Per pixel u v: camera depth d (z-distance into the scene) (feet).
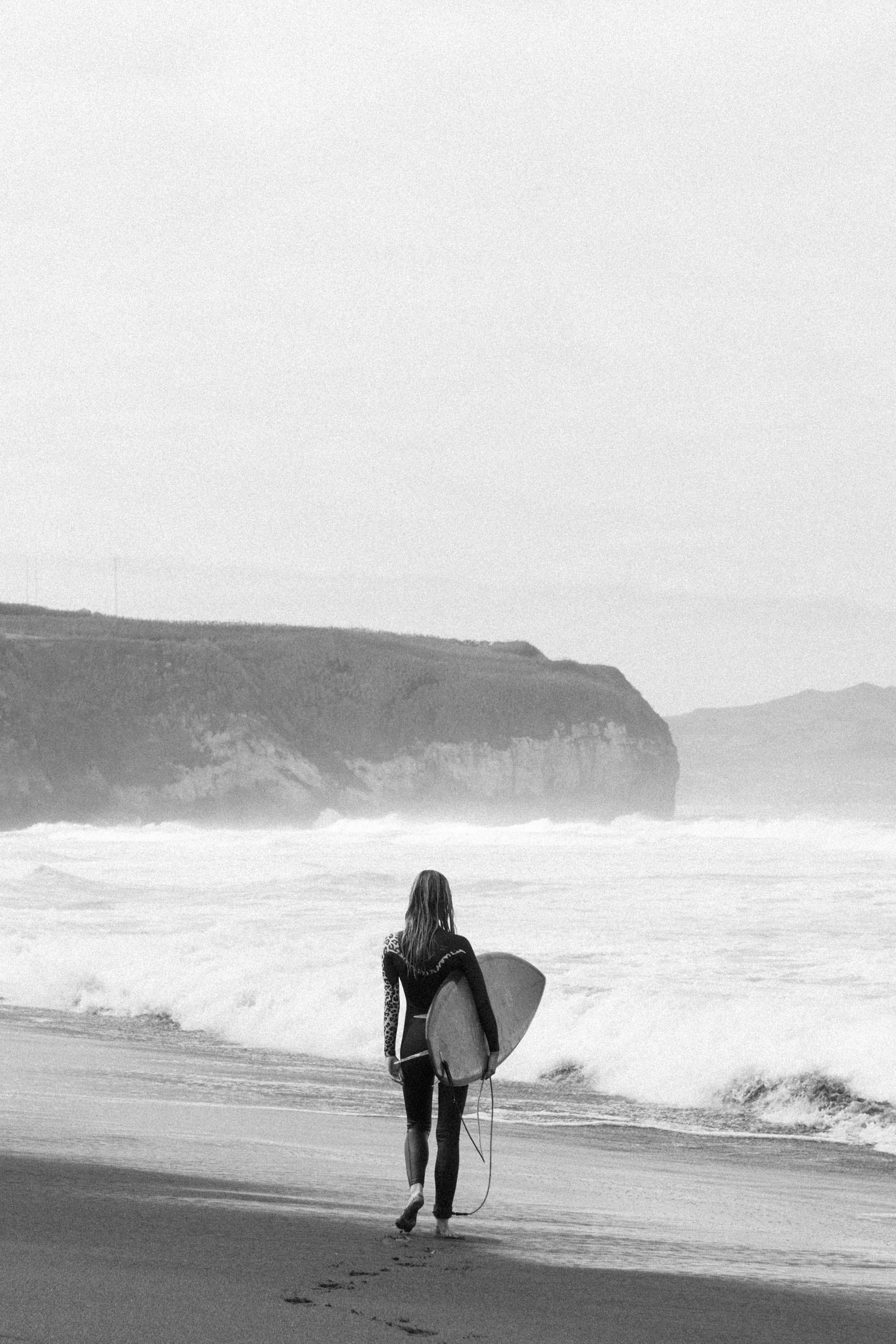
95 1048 50.47
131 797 421.59
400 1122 35.55
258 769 440.04
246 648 497.87
